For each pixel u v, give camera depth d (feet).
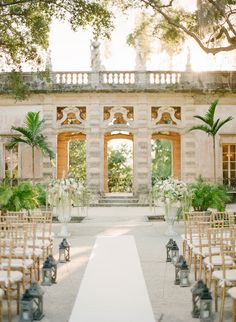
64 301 21.98
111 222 54.24
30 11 47.67
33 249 25.58
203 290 19.01
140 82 76.33
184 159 76.28
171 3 50.31
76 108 76.79
